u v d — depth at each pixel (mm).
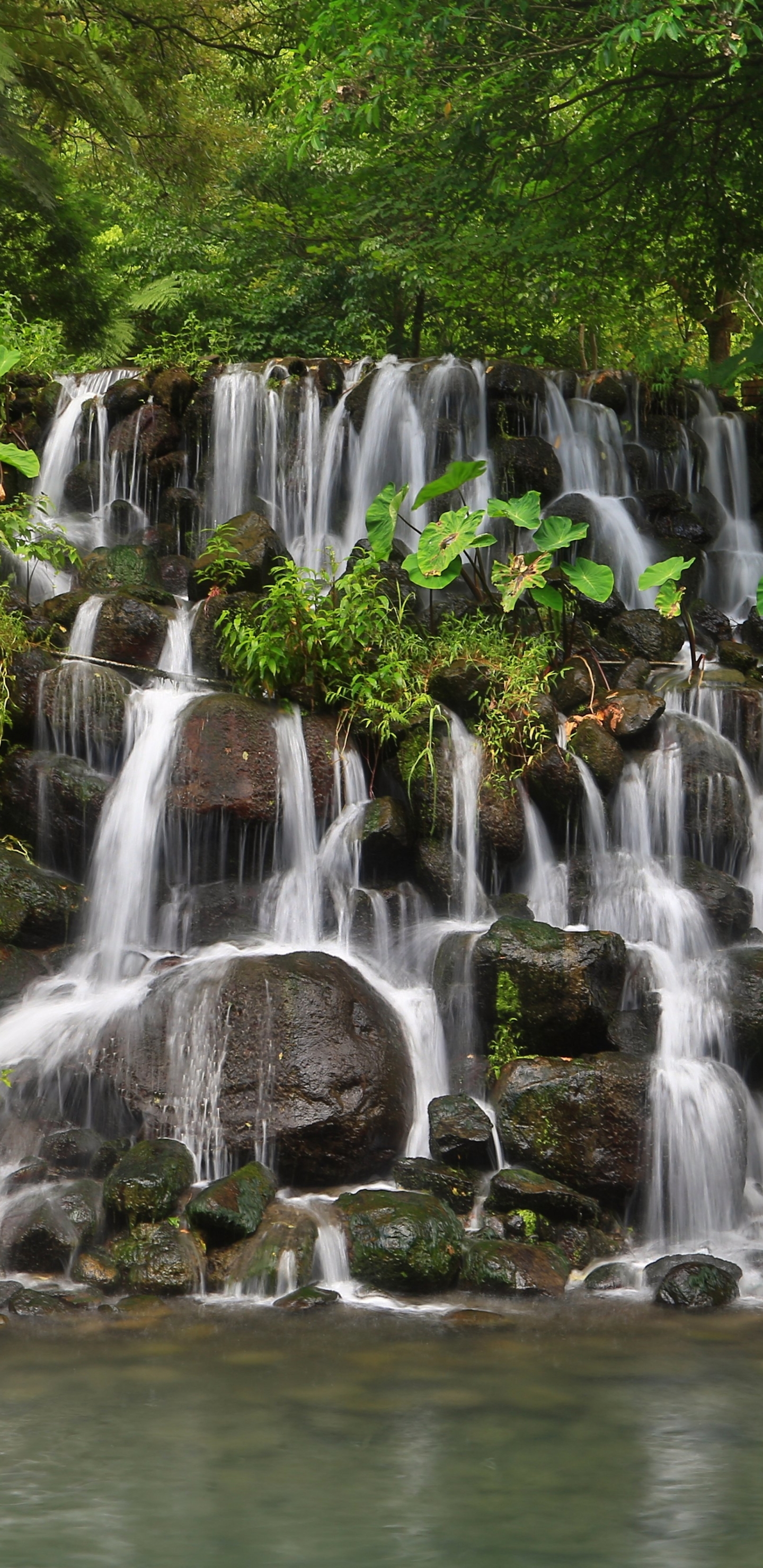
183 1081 8227
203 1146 8070
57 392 15727
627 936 9969
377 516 11562
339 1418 5344
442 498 14086
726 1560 4164
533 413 14805
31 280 20156
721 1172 8297
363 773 10422
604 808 10445
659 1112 8180
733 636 13375
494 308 21281
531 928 8906
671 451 15727
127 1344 6258
